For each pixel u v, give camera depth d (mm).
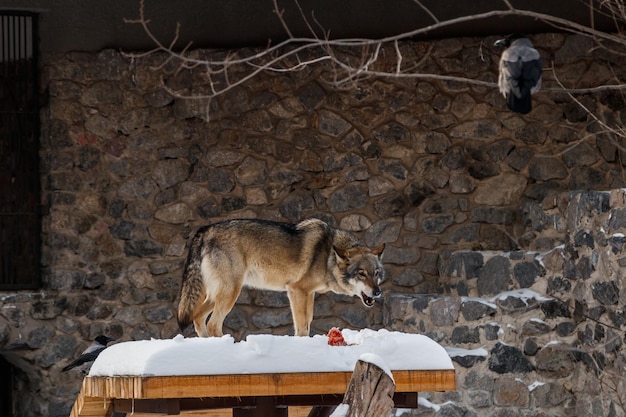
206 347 6246
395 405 6684
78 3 14812
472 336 13227
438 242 14953
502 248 14789
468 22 14820
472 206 14906
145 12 14883
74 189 15039
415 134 15023
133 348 6371
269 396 6566
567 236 13016
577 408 12711
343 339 6719
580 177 14672
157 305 14992
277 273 10555
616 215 11766
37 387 14984
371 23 14922
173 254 15039
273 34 15070
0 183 14906
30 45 14930
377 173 15047
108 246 15039
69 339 14883
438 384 6480
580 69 14703
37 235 14969
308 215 15070
